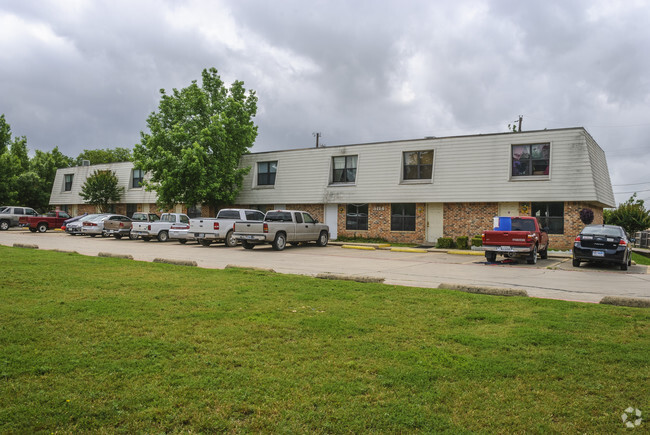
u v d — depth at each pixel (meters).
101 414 3.68
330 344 5.52
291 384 4.29
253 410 3.78
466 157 25.62
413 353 5.17
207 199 31.16
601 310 7.67
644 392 4.20
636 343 5.64
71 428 3.47
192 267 12.73
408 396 4.08
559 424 3.62
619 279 13.21
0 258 13.50
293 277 11.02
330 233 30.39
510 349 5.37
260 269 12.40
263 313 7.05
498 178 24.53
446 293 9.07
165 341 5.50
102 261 13.54
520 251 17.28
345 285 9.88
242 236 22.08
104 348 5.20
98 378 4.34
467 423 3.62
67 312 6.81
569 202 23.06
